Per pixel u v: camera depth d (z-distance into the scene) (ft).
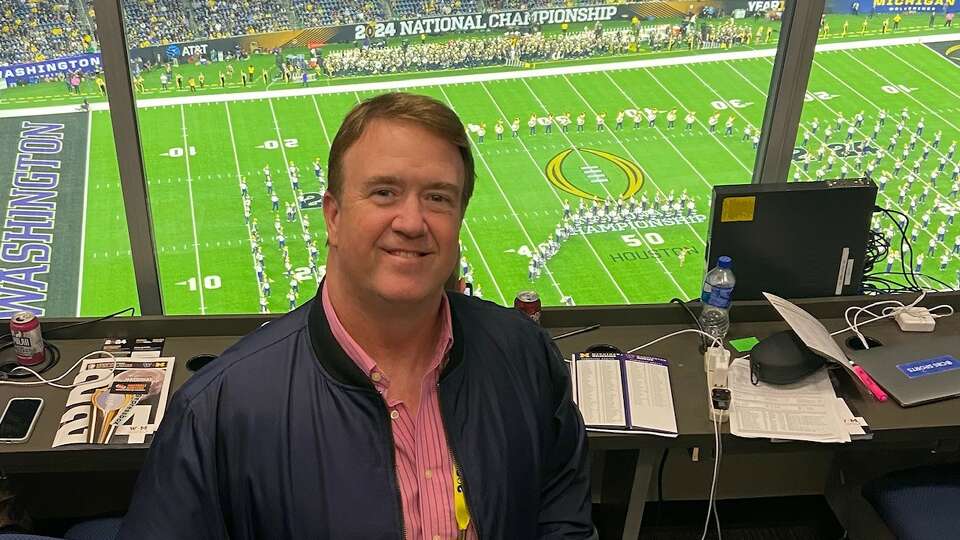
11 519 7.64
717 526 8.07
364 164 3.44
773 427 6.64
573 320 8.11
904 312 8.07
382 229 3.41
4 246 42.29
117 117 7.61
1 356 7.40
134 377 7.09
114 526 6.13
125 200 7.95
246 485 3.50
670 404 6.90
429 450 3.72
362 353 3.62
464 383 3.86
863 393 7.10
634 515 7.38
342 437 3.55
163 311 8.54
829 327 8.08
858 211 7.95
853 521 7.72
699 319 8.13
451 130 3.51
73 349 7.55
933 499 6.69
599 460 8.39
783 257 8.06
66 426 6.48
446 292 4.25
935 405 6.96
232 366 3.60
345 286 3.61
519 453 3.92
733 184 7.87
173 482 3.46
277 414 3.52
